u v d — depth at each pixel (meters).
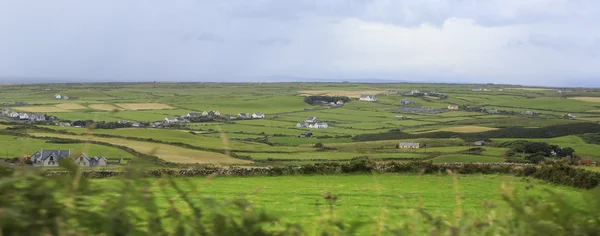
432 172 22.92
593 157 53.38
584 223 2.44
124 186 2.12
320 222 2.76
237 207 2.30
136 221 2.12
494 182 20.42
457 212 2.78
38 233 1.91
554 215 2.49
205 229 2.21
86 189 2.05
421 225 2.70
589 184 18.19
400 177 21.86
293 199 15.00
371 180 21.41
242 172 23.14
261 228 2.29
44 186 1.99
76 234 1.96
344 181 21.27
